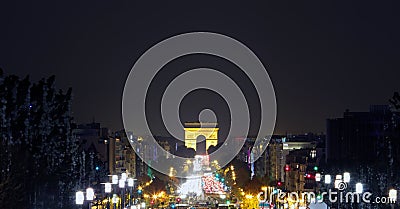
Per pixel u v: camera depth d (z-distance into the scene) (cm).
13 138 13012
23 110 13388
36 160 13838
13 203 11606
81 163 19012
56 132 14712
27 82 13488
